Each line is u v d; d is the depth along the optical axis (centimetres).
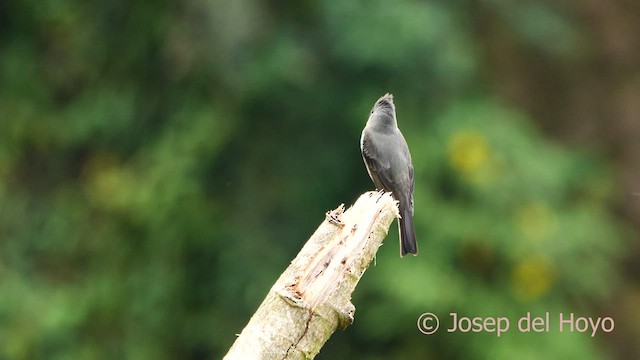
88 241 1505
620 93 1822
